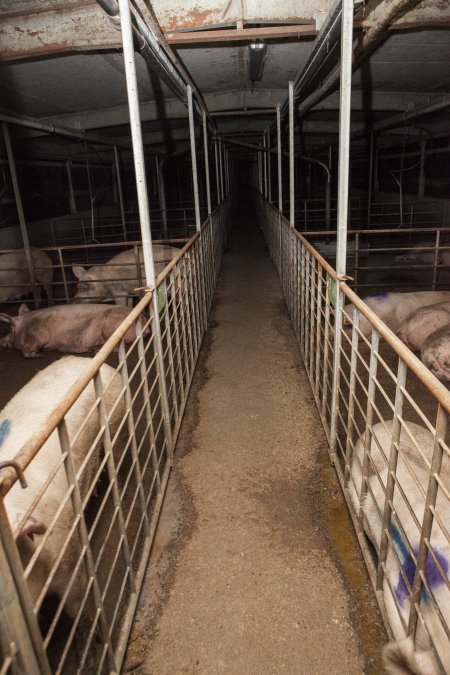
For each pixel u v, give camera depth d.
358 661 1.82
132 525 2.55
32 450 1.15
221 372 4.36
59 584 1.80
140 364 2.34
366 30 3.59
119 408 2.72
